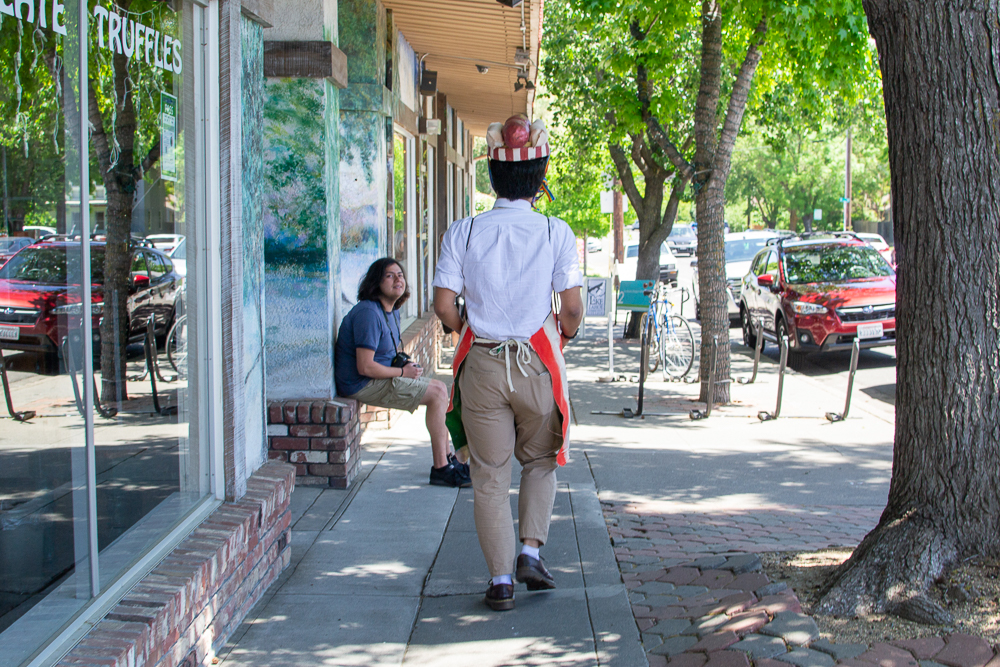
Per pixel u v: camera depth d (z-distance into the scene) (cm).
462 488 596
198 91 380
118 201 334
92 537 296
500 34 952
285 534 445
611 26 1235
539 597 407
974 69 336
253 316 431
